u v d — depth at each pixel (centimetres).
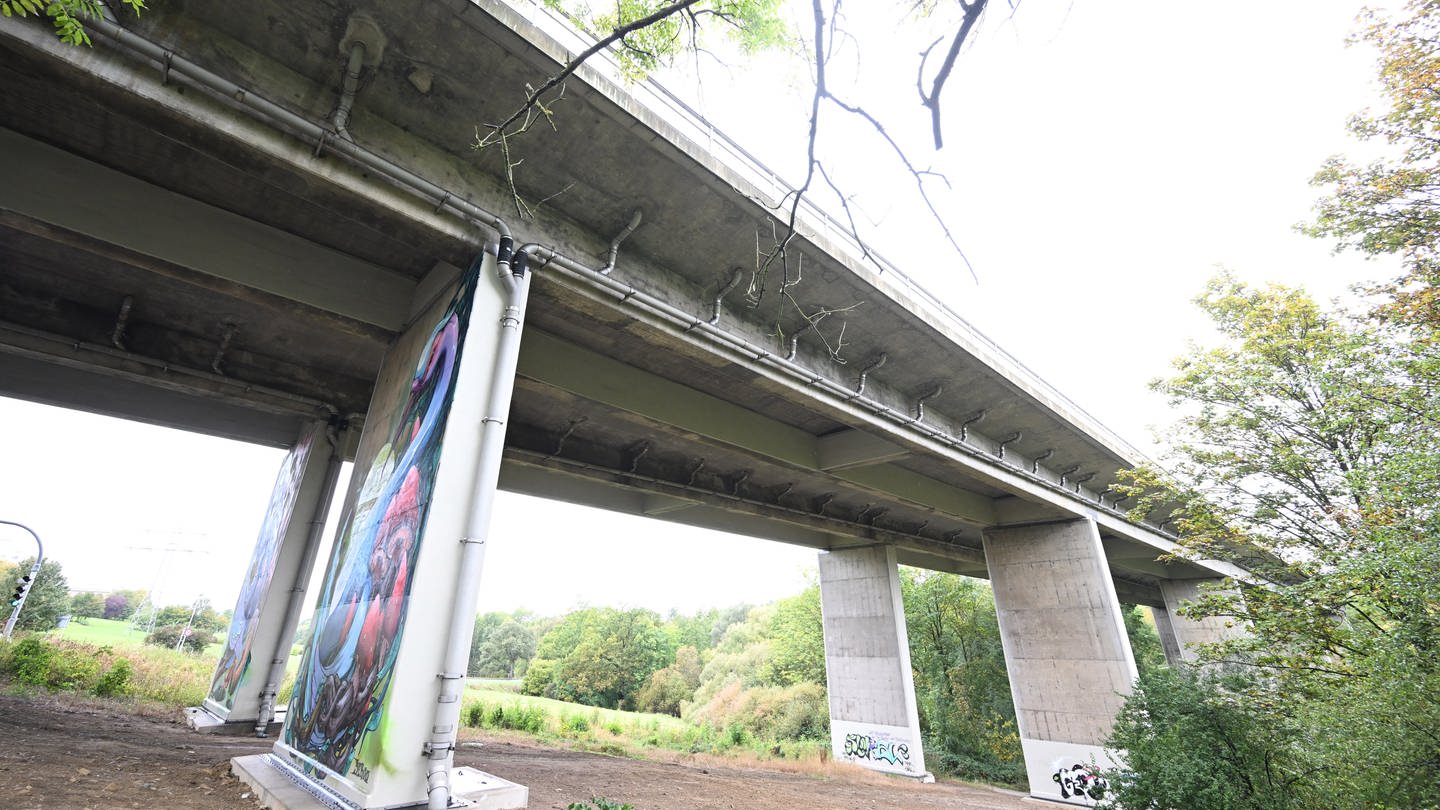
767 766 2548
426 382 987
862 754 3078
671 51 537
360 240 1135
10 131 871
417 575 747
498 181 1052
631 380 1555
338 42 833
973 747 4062
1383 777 1020
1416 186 1232
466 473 827
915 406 1861
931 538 3388
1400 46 1191
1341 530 1473
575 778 1380
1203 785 1242
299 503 1527
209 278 1021
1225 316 1747
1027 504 2631
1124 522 2773
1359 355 1398
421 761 700
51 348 1230
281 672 1438
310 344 1474
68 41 628
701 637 8781
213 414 1670
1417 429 1163
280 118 798
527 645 9206
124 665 1938
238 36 812
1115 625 2333
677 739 3709
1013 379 1848
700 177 1089
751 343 1373
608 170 1062
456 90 905
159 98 732
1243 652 1524
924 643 4606
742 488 2355
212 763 986
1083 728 2288
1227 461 1684
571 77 887
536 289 1095
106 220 927
